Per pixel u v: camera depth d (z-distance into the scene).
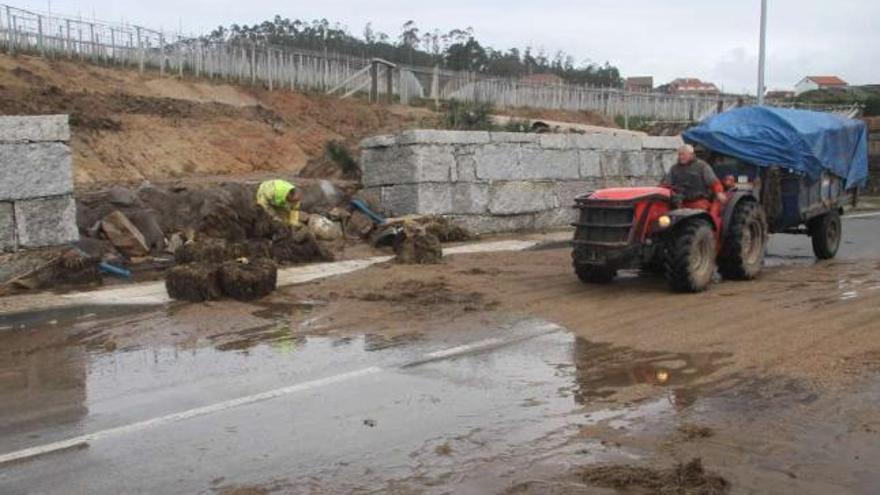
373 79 29.62
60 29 22.67
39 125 10.41
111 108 20.23
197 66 25.88
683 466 4.64
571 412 5.75
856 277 11.26
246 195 13.59
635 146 20.11
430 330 8.42
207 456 5.05
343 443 5.22
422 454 5.01
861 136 14.28
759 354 7.09
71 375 6.99
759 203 11.76
